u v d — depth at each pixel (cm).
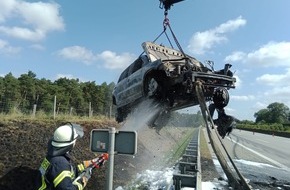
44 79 7006
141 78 816
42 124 870
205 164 1078
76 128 333
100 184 699
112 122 1303
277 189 791
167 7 833
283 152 1852
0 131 772
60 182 296
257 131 7119
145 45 833
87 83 7788
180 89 728
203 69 755
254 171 1052
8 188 636
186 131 1762
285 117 14550
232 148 1870
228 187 746
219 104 781
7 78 5822
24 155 714
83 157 780
